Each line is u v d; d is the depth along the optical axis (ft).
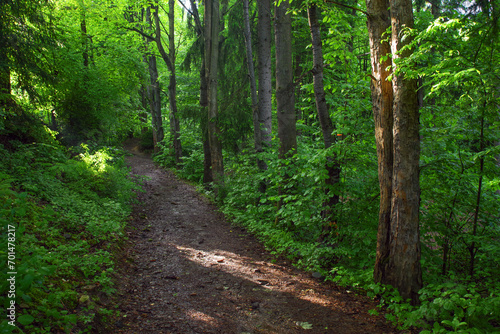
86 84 31.65
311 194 17.94
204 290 13.66
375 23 12.94
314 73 18.13
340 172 18.19
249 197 27.35
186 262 16.97
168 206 30.91
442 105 15.03
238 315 11.68
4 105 20.29
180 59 65.41
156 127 65.57
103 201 22.77
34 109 23.62
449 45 11.34
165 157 58.18
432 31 10.06
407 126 11.78
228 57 36.99
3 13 18.04
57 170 21.43
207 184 38.99
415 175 11.97
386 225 12.93
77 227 16.38
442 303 10.01
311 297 13.20
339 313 11.87
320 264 16.48
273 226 23.00
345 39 18.71
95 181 23.84
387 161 12.95
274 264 17.12
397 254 12.30
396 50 11.59
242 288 14.02
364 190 17.25
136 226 22.97
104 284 12.00
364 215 16.66
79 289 11.00
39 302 8.81
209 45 36.27
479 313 10.28
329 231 17.35
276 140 25.52
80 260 12.91
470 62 10.64
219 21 38.45
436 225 15.10
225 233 23.22
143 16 60.54
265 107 28.63
